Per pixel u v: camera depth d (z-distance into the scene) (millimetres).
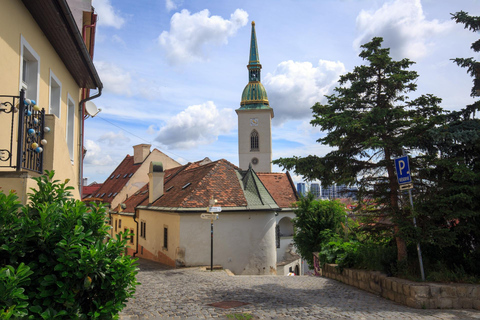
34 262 3928
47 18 7035
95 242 4289
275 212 21844
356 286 11141
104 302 4273
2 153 5465
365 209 10750
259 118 70438
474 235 9406
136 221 28031
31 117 5473
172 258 19203
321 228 22016
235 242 19297
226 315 7031
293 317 6891
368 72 10305
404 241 9781
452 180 9102
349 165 10281
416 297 7926
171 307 7859
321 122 10023
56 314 3756
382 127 9453
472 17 8844
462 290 7961
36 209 4188
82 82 11250
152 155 38062
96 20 12461
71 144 10820
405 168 9016
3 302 3111
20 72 6375
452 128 8852
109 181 44719
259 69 74812
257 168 69438
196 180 21516
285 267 30438
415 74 9969
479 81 9164
